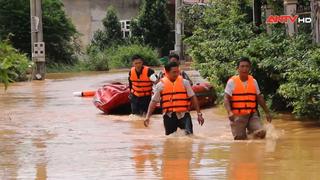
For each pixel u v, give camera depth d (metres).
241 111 16.84
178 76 17.66
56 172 12.34
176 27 60.31
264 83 21.88
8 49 9.71
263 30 28.47
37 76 48.56
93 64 70.12
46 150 15.38
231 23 30.50
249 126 16.98
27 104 28.98
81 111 25.56
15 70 9.95
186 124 17.56
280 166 12.45
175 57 18.42
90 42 82.81
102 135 18.27
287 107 21.70
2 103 29.67
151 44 81.44
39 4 49.59
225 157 13.66
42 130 19.73
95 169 12.55
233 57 24.31
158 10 81.44
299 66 19.25
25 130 19.75
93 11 83.75
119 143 16.36
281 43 21.78
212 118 22.45
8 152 15.16
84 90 36.91
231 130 17.73
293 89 18.50
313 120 20.08
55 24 70.38
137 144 16.08
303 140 16.36
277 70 20.62
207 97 26.02
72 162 13.47
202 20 36.59
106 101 24.33
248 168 12.30
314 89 18.27
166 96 17.59
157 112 23.91
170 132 17.73
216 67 24.45
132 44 78.81
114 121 22.09
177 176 11.64
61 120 22.52
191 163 12.98
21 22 67.75
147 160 13.48
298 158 13.40
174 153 14.39
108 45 80.38
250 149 14.84
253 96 16.94
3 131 19.53
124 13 85.69
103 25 82.62
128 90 24.61
